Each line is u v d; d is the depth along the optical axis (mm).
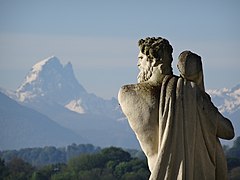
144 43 18156
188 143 17594
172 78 17859
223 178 18031
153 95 17875
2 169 118000
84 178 114438
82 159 117938
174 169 17578
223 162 17984
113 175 112688
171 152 17578
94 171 115500
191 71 17922
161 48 18078
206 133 17781
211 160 17859
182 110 17641
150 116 17828
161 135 17672
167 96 17719
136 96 17922
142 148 18109
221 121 17891
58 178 115750
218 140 18016
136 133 18031
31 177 116875
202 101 17750
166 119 17656
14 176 117375
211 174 17797
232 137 18031
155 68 18078
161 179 17562
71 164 119312
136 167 112875
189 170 17562
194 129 17641
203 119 17766
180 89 17719
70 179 115562
